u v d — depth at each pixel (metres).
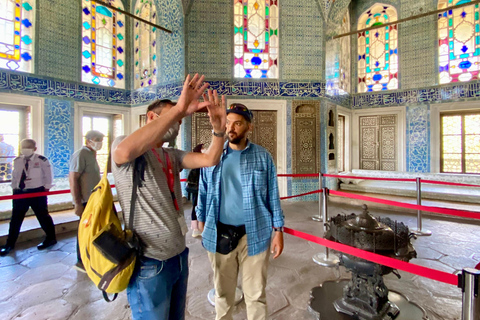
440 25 6.64
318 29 6.24
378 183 6.94
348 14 7.66
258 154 1.61
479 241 3.56
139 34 6.83
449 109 6.48
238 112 1.56
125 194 1.10
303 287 2.43
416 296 2.28
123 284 1.01
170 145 1.36
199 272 2.72
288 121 6.17
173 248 1.13
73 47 5.81
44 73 5.36
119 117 6.75
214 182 1.61
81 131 5.93
